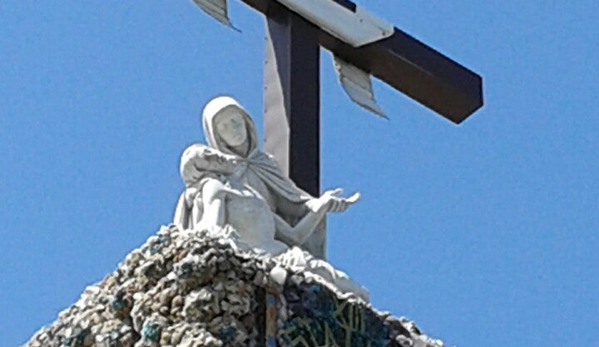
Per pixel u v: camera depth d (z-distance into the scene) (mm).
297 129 24922
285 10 25531
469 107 26578
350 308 22453
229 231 22562
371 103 26188
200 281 21703
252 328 21734
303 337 21969
